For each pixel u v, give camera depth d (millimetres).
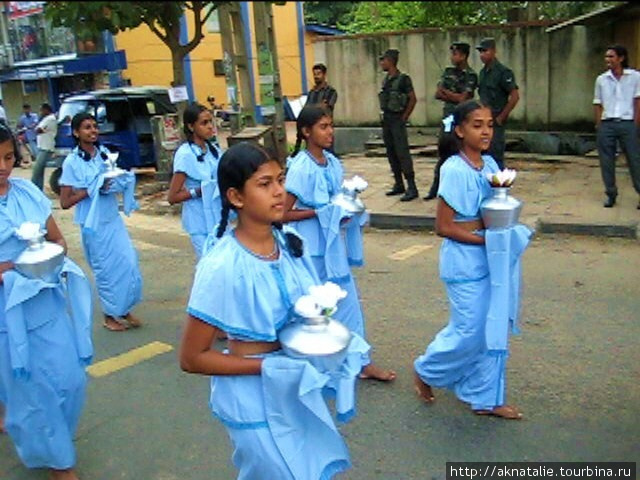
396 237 7238
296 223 3703
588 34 10500
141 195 10555
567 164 9758
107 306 5008
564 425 3367
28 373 2889
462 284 3215
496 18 12125
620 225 6508
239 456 2229
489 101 7352
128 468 3273
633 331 4438
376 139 12539
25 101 19641
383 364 4207
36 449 3012
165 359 4535
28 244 2859
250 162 2012
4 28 17969
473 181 3127
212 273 2053
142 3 6914
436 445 3273
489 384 3367
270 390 2074
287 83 17562
